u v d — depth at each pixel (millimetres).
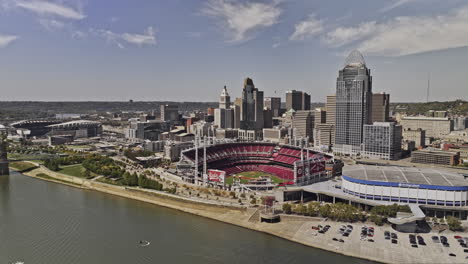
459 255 198375
